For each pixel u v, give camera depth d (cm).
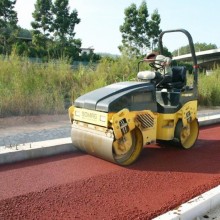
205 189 420
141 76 566
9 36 3347
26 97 854
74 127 535
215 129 806
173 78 600
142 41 4650
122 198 389
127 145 509
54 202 373
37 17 3831
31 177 445
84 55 3572
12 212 347
